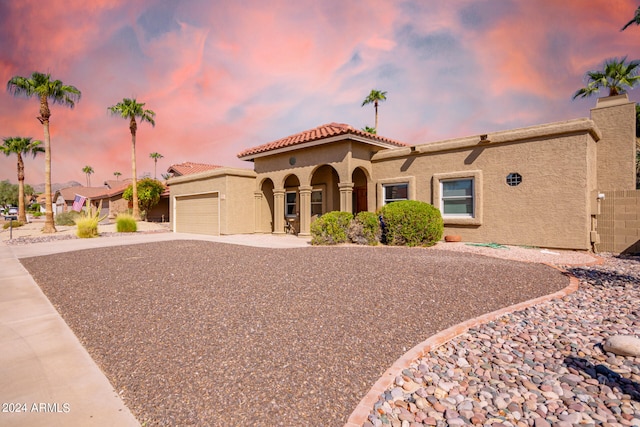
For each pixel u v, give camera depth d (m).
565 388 2.93
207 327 4.34
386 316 4.59
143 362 3.49
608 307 5.05
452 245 11.35
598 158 12.04
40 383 3.12
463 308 4.96
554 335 4.07
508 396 2.83
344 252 9.54
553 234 10.66
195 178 20.58
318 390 2.91
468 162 12.46
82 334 4.33
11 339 4.21
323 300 5.23
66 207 56.97
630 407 2.64
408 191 14.12
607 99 11.98
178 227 23.02
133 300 5.63
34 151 38.72
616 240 10.56
